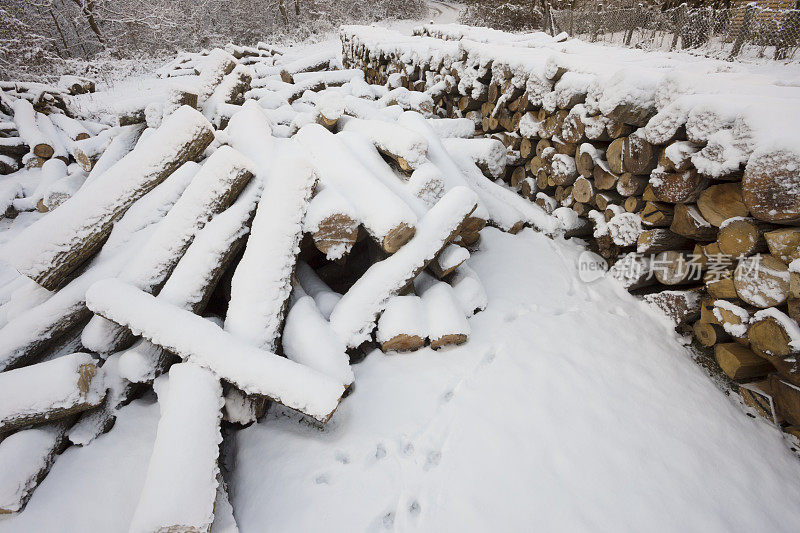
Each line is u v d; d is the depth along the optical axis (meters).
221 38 19.91
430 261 2.78
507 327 2.78
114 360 2.41
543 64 3.87
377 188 2.74
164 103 4.23
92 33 17.78
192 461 1.76
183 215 2.61
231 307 2.38
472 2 19.38
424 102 5.70
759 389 2.22
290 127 4.34
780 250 1.96
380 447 2.13
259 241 2.47
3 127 6.98
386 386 2.44
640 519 1.76
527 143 4.36
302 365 2.15
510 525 1.76
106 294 2.23
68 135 7.18
